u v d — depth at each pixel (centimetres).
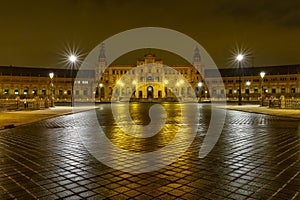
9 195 471
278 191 484
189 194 473
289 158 727
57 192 486
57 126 1526
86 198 458
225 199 450
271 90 10488
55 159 729
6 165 666
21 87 10356
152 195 470
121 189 500
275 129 1356
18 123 1603
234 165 663
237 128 1411
